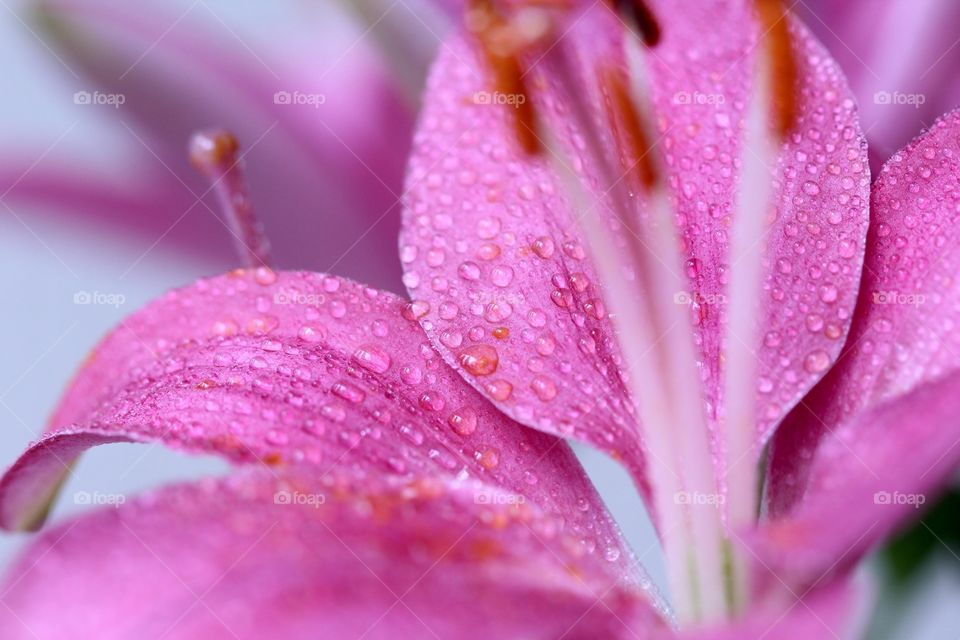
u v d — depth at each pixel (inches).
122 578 9.6
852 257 11.2
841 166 11.3
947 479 10.5
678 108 11.5
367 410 11.0
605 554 11.1
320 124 13.5
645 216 11.2
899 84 12.6
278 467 10.3
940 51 12.6
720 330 11.3
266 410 10.8
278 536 9.8
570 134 11.3
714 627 9.9
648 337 11.2
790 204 11.3
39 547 9.7
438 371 11.2
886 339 11.1
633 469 11.1
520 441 11.2
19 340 14.9
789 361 11.1
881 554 12.3
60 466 10.7
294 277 11.3
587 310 11.3
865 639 12.2
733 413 11.1
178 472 13.1
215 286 11.3
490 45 10.9
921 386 9.9
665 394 11.1
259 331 11.2
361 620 9.7
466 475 11.0
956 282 11.0
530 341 11.2
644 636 10.1
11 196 13.7
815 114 11.4
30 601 9.6
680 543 11.0
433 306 11.3
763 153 11.4
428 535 10.0
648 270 11.2
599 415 11.1
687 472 11.1
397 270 13.6
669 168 11.5
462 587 9.9
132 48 13.4
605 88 11.2
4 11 14.1
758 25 11.4
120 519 9.7
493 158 11.5
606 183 11.1
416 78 13.2
